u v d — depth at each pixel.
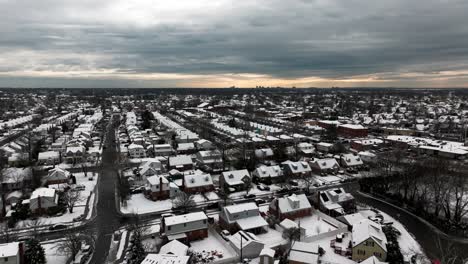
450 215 78.50
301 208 77.38
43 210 77.31
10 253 52.56
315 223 74.62
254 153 126.06
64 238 66.12
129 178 103.00
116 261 57.66
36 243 56.34
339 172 114.00
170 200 88.12
